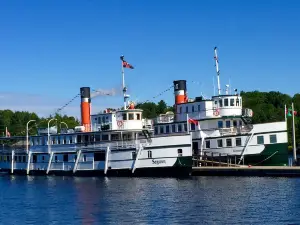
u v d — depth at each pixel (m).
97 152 83.69
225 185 65.56
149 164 77.88
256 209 48.16
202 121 87.19
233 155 83.56
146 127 86.38
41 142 93.69
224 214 46.44
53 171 90.88
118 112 83.25
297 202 51.09
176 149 76.12
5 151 101.25
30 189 71.69
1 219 48.53
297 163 80.75
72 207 53.72
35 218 48.53
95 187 69.06
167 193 60.09
